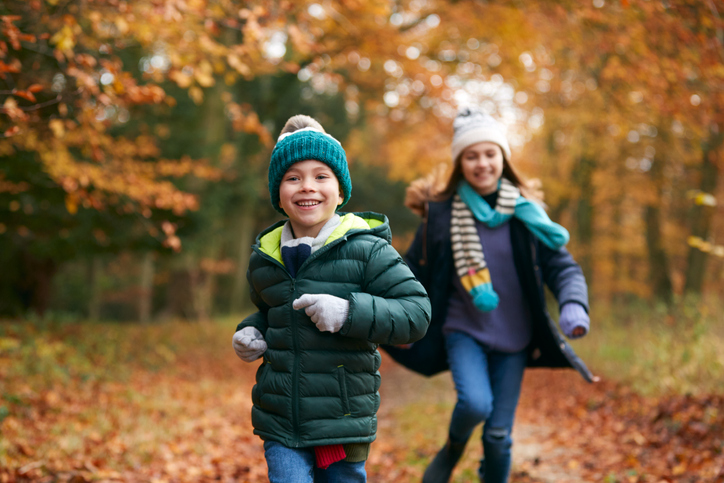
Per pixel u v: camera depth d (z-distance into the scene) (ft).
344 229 7.52
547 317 11.03
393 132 56.80
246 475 15.69
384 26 37.78
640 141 50.75
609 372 30.04
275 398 7.34
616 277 81.30
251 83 54.90
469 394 10.36
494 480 10.90
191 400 26.23
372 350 7.52
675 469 14.05
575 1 28.35
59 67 19.10
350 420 7.28
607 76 29.35
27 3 17.08
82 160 25.64
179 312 58.39
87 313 72.95
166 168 37.11
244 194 56.90
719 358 21.21
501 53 42.96
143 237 40.75
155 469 14.99
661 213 67.46
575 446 18.65
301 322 7.29
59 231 38.19
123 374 29.07
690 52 24.40
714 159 36.73
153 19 17.06
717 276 61.21
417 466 16.85
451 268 11.52
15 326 34.14
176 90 42.83
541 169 59.67
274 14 18.24
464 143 11.23
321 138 7.54
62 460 14.38
